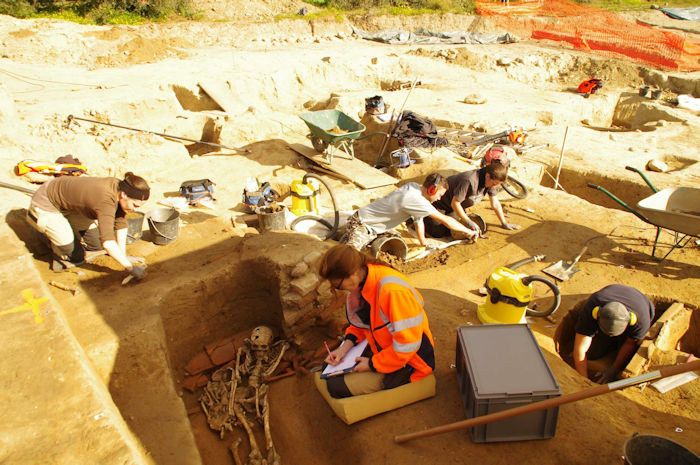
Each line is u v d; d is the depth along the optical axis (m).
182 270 4.97
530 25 24.50
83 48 15.52
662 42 21.58
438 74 17.59
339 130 8.56
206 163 8.88
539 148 10.10
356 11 23.20
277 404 4.05
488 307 4.50
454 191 5.89
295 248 5.09
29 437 2.39
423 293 5.12
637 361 4.25
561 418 3.43
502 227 6.62
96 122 8.73
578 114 14.52
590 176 8.83
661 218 5.38
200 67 15.11
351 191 7.86
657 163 9.35
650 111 14.05
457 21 23.94
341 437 3.50
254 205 6.97
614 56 20.22
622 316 3.84
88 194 4.24
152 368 3.90
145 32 18.42
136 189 4.21
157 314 4.20
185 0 20.36
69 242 4.69
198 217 6.78
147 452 3.09
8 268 3.87
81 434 2.41
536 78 19.11
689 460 2.74
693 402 3.86
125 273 4.84
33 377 2.76
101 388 3.04
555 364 4.05
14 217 5.28
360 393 3.43
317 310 4.70
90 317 4.11
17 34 14.67
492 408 3.12
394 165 8.62
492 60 19.09
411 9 24.06
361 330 3.58
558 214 6.95
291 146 9.50
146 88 12.32
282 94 14.87
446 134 10.55
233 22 20.03
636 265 5.68
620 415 3.60
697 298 5.05
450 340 4.26
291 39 20.00
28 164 6.56
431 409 3.53
